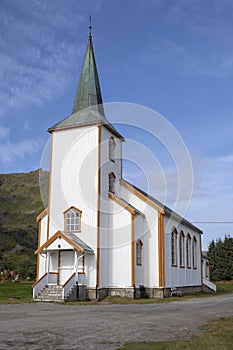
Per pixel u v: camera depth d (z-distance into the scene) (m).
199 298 27.48
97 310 17.69
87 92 29.69
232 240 63.00
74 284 23.77
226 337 10.56
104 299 24.66
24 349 8.81
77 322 13.21
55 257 25.94
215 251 63.78
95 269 25.02
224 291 40.62
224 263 62.12
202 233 42.03
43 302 21.98
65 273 25.50
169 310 17.78
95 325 12.54
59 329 11.61
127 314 15.91
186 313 16.38
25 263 49.09
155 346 9.34
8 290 28.25
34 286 22.98
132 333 11.16
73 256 25.56
